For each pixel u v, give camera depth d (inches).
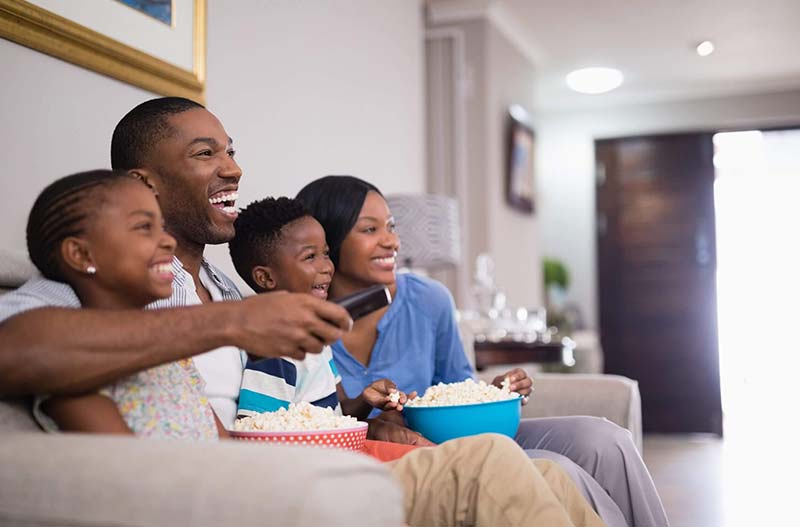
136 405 42.2
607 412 87.0
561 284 264.7
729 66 240.5
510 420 63.1
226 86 94.3
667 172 264.7
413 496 46.7
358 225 76.2
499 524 43.6
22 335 36.3
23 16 64.5
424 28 197.6
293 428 50.9
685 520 127.0
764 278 364.2
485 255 191.8
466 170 194.2
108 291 42.4
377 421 65.3
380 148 138.6
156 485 30.4
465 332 101.4
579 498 51.5
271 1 104.1
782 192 355.9
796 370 379.6
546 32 211.2
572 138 274.8
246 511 28.9
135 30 77.2
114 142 60.5
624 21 203.0
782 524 123.4
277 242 69.0
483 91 193.8
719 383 254.5
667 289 262.4
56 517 31.7
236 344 37.8
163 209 59.6
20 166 65.7
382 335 76.6
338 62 123.0
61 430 39.4
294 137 109.3
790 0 189.6
